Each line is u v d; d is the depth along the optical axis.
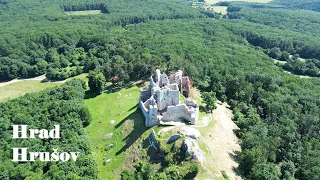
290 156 137.38
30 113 167.50
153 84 153.38
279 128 153.38
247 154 125.19
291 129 153.12
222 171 119.81
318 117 164.62
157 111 145.12
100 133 156.00
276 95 185.38
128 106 175.50
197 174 115.69
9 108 172.62
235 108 171.25
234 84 192.62
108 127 158.38
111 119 165.00
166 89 145.62
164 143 128.25
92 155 137.38
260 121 158.12
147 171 120.44
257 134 143.75
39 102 180.75
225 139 142.12
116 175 129.50
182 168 118.19
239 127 158.00
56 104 171.75
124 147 140.62
